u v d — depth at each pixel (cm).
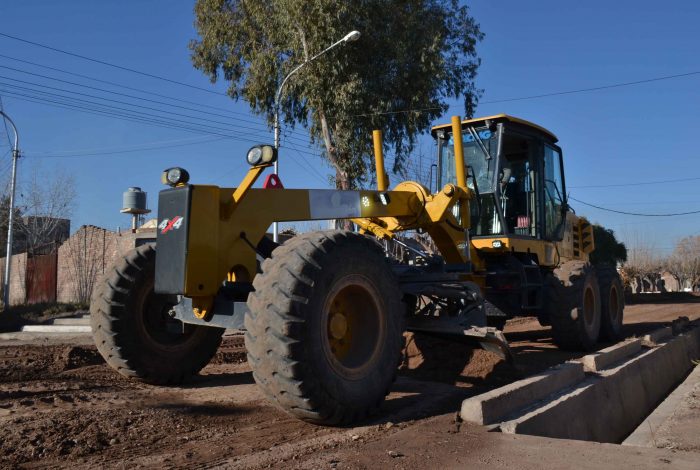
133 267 593
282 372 419
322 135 2216
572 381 640
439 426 461
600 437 619
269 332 421
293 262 438
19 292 2495
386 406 534
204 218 479
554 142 988
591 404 621
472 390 604
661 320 1528
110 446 402
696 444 489
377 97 2072
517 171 930
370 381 471
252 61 2233
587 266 920
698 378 807
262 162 479
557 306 875
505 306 827
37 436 409
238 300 517
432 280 642
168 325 582
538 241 902
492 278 812
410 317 630
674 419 583
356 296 489
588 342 895
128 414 476
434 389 608
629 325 1368
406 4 2178
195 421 469
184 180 487
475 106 2366
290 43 2097
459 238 724
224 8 2300
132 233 2122
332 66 2025
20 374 652
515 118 859
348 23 2041
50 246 2922
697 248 6188
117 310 580
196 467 359
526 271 869
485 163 879
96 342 589
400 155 2181
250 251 505
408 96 2148
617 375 724
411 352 728
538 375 592
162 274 484
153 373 593
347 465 364
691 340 1170
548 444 417
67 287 2278
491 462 375
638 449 409
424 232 729
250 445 407
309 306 429
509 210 916
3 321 1650
